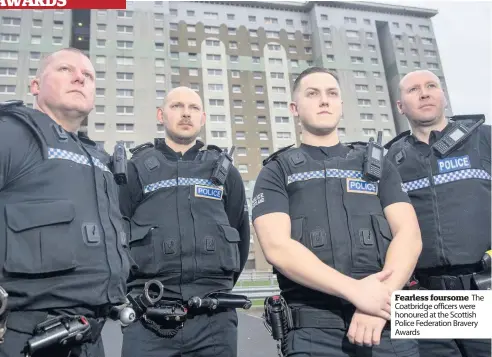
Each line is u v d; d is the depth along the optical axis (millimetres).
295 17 41406
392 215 1725
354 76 38844
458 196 2100
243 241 2904
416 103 2340
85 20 36375
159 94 34250
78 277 1509
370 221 1689
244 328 7422
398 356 1558
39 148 1622
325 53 39125
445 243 2061
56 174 1605
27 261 1412
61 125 1871
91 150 1899
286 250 1560
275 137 38000
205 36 38781
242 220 2857
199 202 2490
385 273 1500
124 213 2477
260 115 38188
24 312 1412
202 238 2398
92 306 1544
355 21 40719
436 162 2207
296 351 1566
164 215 2420
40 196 1538
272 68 39688
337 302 1575
